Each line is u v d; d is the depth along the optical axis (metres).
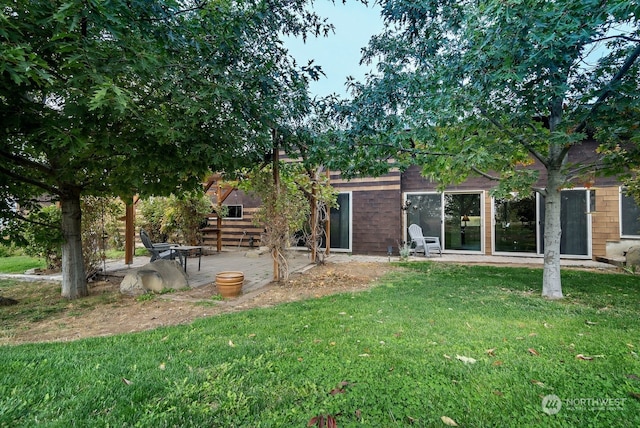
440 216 9.28
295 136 5.04
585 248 7.75
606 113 3.34
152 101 3.44
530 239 8.27
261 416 1.67
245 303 4.27
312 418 1.64
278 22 3.75
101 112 2.67
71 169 4.09
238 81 3.70
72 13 2.19
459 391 1.88
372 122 4.51
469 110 3.92
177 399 1.82
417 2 3.89
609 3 2.32
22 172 4.49
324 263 7.59
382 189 9.52
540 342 2.61
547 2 2.55
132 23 2.67
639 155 3.89
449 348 2.51
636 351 2.41
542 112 4.18
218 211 10.80
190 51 3.29
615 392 1.85
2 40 2.27
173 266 5.47
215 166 4.27
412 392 1.88
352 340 2.71
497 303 3.89
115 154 3.72
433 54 4.34
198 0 3.23
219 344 2.67
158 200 10.64
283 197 5.77
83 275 4.84
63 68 2.56
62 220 4.73
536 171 4.71
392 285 5.13
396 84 4.56
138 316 3.74
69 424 1.59
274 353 2.45
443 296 4.31
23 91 2.62
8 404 1.74
